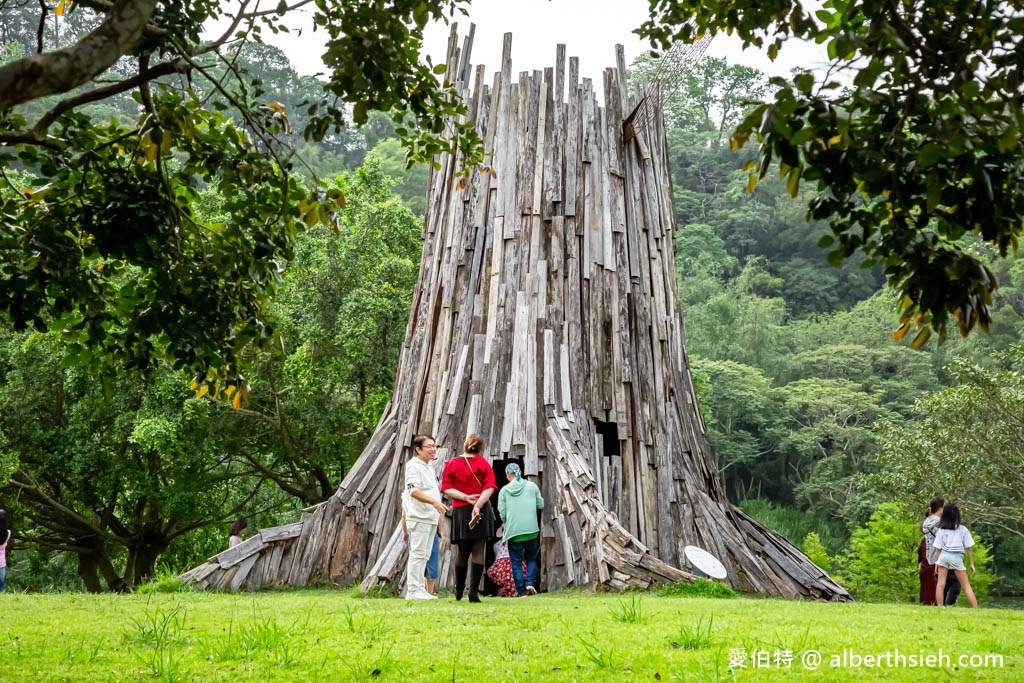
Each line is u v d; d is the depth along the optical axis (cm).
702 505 1588
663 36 767
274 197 739
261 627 640
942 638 671
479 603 936
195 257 756
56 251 723
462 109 700
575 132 1705
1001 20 481
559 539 1404
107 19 463
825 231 8875
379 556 1449
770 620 769
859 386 6347
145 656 585
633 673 528
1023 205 467
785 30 531
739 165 9969
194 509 2736
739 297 7731
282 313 2438
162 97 667
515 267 1636
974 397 2656
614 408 1592
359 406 2600
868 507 5322
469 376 1588
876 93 417
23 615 799
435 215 1778
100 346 775
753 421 6366
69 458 2539
